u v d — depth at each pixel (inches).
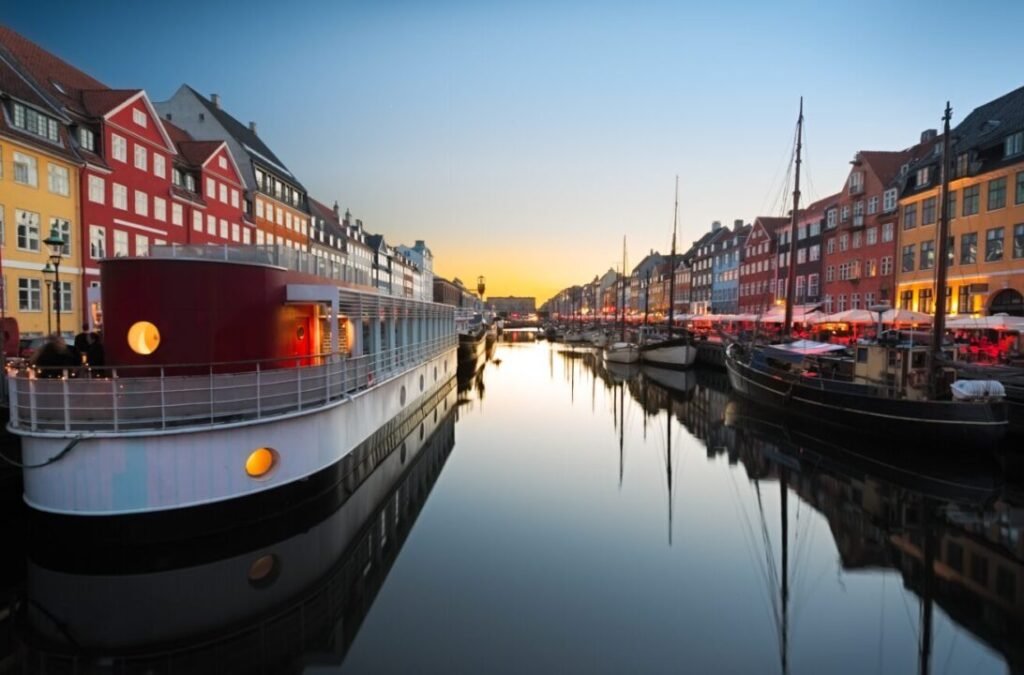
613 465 769.6
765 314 1911.9
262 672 319.0
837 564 456.8
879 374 838.5
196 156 1664.6
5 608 376.5
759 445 886.4
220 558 429.7
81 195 1194.0
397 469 720.3
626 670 314.0
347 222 3427.7
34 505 414.3
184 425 420.5
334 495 535.2
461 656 325.1
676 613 377.7
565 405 1298.0
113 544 406.3
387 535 512.4
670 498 626.8
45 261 1109.1
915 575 438.6
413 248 5369.1
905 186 1626.5
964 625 363.9
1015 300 1236.5
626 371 2014.0
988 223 1301.7
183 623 362.0
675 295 4173.2
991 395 701.9
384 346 810.2
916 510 582.2
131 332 483.2
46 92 1152.8
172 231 1499.8
